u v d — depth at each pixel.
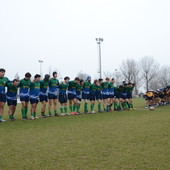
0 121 8.18
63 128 6.36
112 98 12.83
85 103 11.90
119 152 3.78
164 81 63.47
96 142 4.53
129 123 7.06
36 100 9.16
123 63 59.31
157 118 8.23
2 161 3.43
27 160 3.46
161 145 4.17
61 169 3.05
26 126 6.86
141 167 3.06
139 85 57.34
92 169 3.02
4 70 8.36
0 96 8.26
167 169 2.97
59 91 10.62
